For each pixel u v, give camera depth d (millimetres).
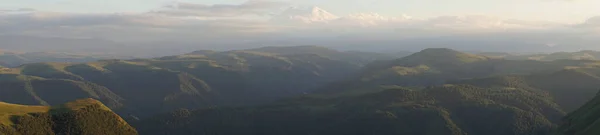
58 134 192125
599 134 155750
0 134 166500
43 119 193375
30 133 181250
